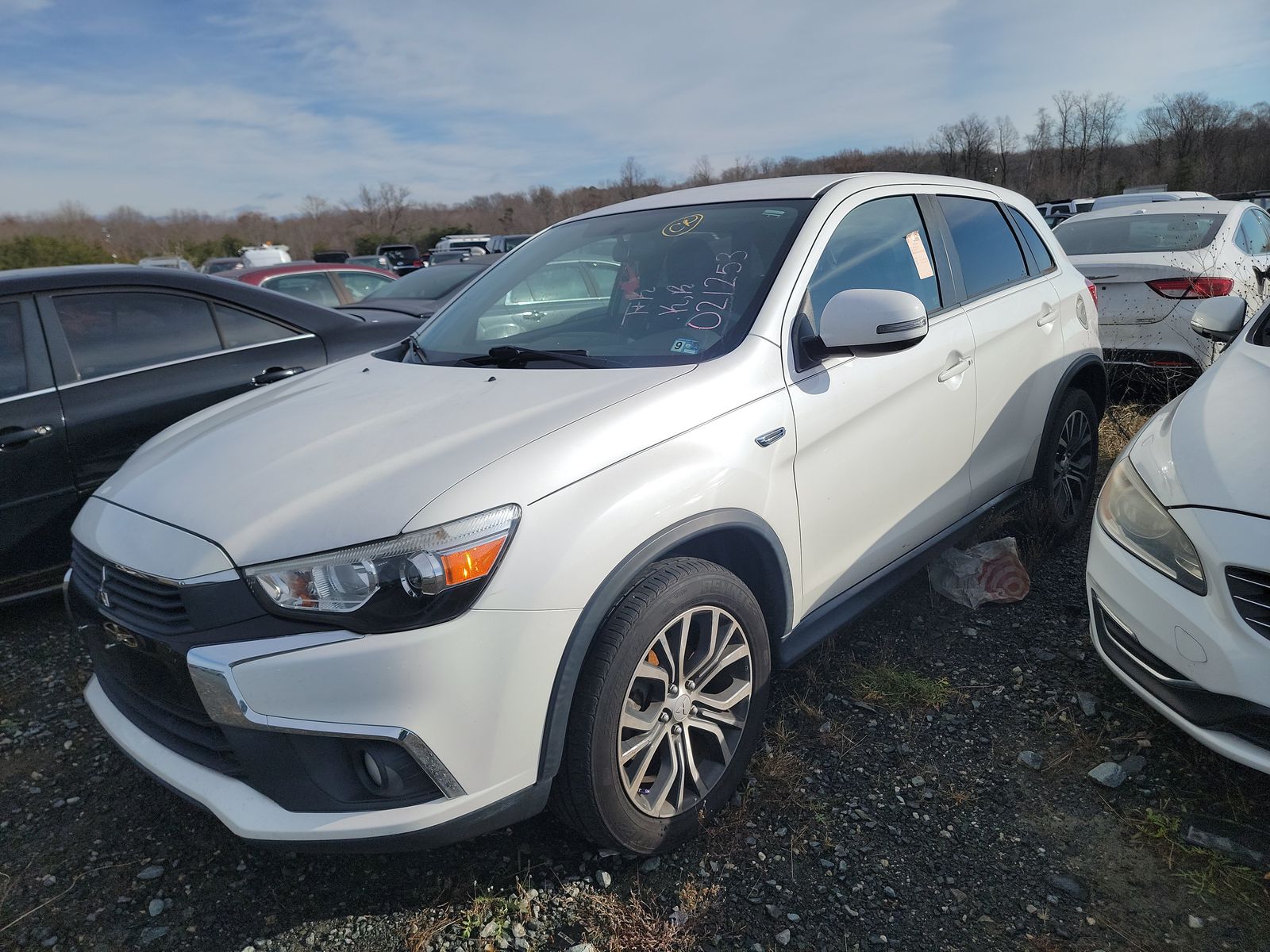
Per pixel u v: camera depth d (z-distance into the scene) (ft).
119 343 12.75
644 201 10.87
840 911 6.56
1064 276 12.43
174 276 13.50
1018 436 11.22
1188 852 6.86
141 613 6.36
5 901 7.24
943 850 7.13
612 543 6.31
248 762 5.97
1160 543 7.37
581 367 7.85
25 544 11.74
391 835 5.85
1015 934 6.28
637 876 7.02
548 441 6.38
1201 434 7.89
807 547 8.14
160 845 7.84
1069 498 12.52
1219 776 7.63
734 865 7.07
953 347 9.77
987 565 11.07
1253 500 6.79
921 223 10.21
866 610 9.02
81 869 7.58
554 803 6.61
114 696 7.34
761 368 7.68
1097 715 8.64
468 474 6.04
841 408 8.24
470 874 7.16
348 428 7.16
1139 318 17.98
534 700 6.03
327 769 5.87
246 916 6.95
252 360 13.78
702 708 7.29
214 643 5.87
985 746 8.37
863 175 10.03
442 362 9.06
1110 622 8.11
